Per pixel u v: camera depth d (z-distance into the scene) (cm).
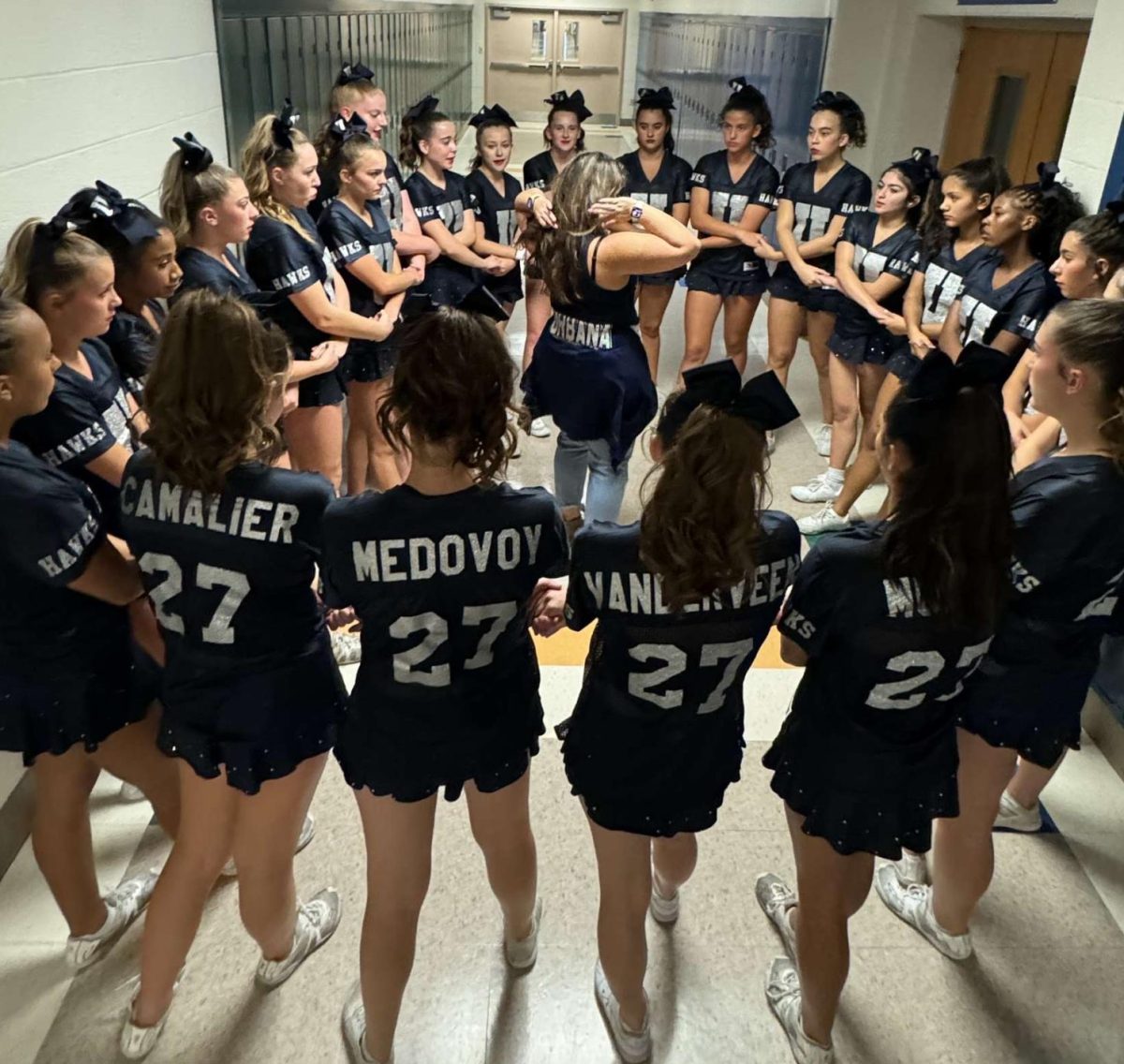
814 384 528
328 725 166
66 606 161
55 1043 183
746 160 436
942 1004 195
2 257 221
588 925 211
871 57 548
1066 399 160
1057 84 429
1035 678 175
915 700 150
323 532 137
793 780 163
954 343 320
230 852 176
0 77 219
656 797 156
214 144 373
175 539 146
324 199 362
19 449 150
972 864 191
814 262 423
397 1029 188
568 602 152
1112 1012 195
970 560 136
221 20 367
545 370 296
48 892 214
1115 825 242
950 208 321
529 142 1309
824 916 169
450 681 147
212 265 251
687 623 143
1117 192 277
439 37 959
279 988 195
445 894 217
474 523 137
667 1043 187
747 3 726
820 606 148
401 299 345
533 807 243
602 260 262
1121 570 167
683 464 132
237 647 152
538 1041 187
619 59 1416
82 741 170
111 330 210
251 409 141
